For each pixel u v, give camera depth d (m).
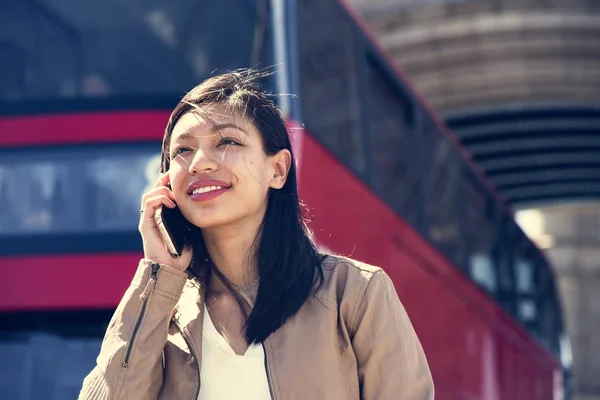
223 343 2.46
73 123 5.98
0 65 6.20
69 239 5.69
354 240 6.50
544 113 25.89
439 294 8.77
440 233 9.22
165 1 6.40
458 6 23.05
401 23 23.48
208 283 2.60
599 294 38.06
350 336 2.51
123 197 5.81
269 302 2.44
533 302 15.32
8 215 5.78
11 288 5.61
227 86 2.59
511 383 12.26
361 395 2.54
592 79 24.45
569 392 19.95
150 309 2.48
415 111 8.97
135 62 6.22
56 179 5.86
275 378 2.38
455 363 8.95
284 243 2.54
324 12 6.94
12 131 5.97
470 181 11.20
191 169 2.48
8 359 5.62
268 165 2.58
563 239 38.28
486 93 24.83
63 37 6.30
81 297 5.56
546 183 31.55
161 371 2.51
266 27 6.25
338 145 6.59
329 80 6.72
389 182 7.75
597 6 23.08
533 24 22.97
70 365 5.61
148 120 5.99
